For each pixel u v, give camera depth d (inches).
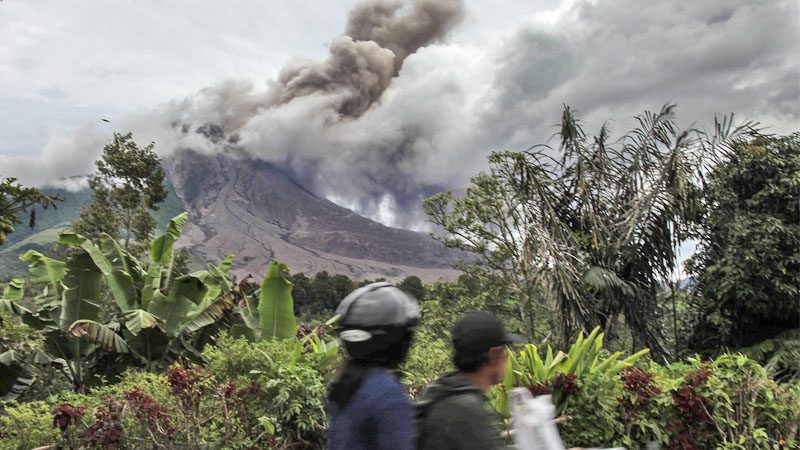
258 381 275.4
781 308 515.2
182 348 595.8
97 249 590.9
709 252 553.9
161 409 249.8
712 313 541.0
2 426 262.7
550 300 480.7
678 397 216.2
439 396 80.8
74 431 251.9
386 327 74.6
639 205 520.1
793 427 218.4
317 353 296.0
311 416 256.7
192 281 563.8
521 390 95.3
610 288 484.7
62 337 596.7
